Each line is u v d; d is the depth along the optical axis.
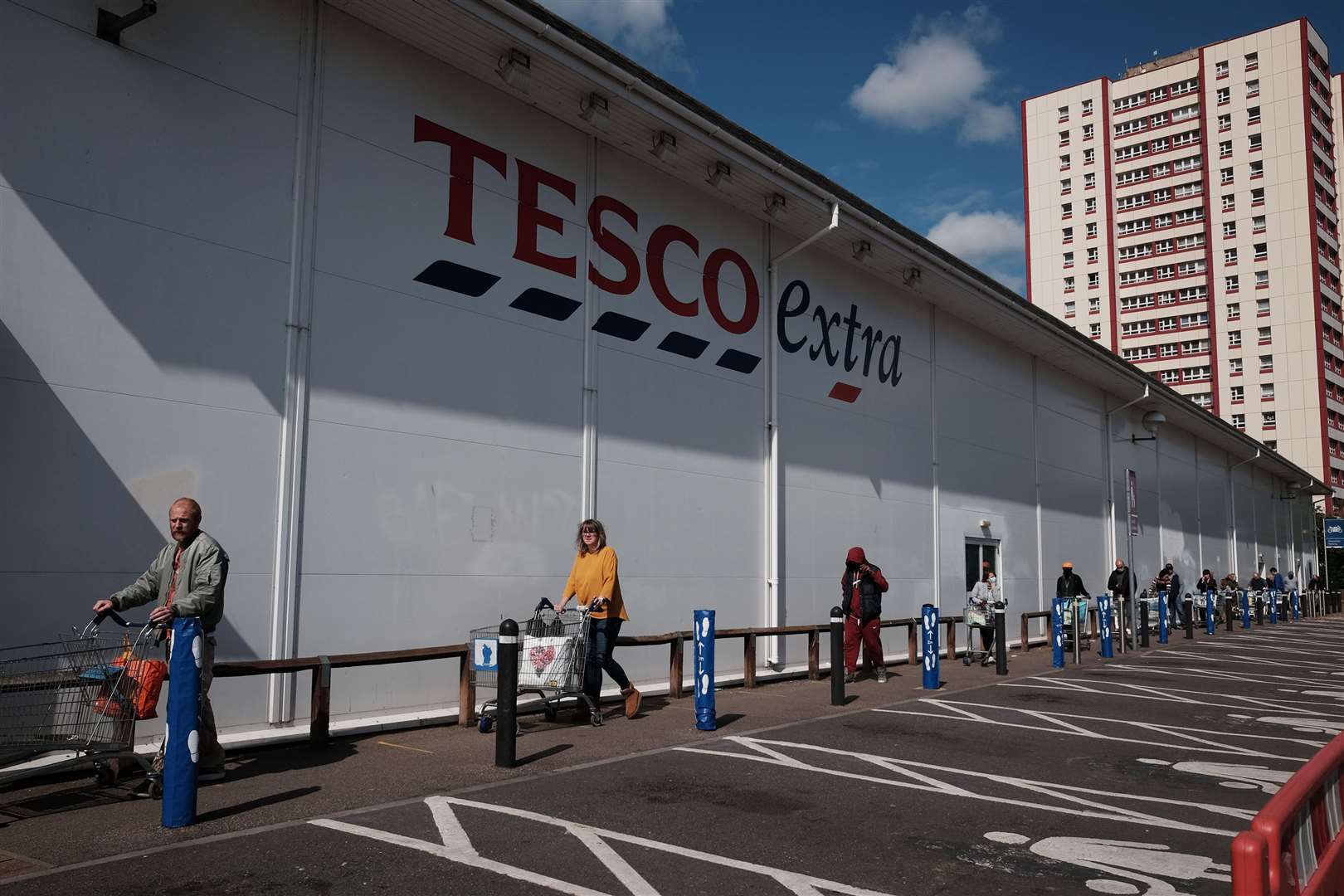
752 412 14.31
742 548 13.91
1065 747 8.70
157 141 7.77
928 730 9.42
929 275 17.16
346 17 9.25
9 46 6.96
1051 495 24.22
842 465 16.36
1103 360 24.48
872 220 14.91
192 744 5.49
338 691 8.75
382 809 5.92
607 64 10.27
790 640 14.78
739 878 4.81
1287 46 79.94
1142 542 30.34
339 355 8.97
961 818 6.06
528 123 11.09
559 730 8.93
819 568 15.56
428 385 9.75
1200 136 83.62
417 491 9.55
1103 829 5.87
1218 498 39.16
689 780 6.93
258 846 5.10
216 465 7.96
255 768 7.13
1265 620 36.06
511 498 10.51
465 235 10.27
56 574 6.96
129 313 7.50
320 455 8.74
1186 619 24.77
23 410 6.87
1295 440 76.50
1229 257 81.25
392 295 9.49
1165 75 86.00
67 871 4.65
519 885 4.59
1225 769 7.80
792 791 6.67
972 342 20.95
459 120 10.29
